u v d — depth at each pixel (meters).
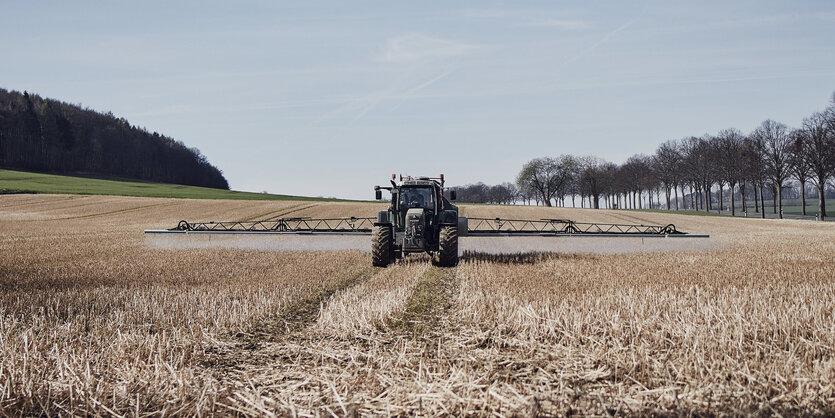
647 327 5.23
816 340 4.71
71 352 4.73
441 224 12.14
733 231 28.66
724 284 8.10
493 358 4.72
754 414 3.21
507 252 14.27
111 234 23.30
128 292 8.14
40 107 119.19
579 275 9.39
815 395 3.57
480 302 6.86
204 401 3.64
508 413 3.38
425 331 5.76
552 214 42.47
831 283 8.10
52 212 39.44
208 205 45.09
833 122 42.88
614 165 87.38
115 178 115.00
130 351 4.85
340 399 3.72
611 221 37.41
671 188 72.44
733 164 56.94
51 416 3.60
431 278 9.84
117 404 3.73
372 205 47.62
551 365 4.46
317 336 5.62
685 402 3.48
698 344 4.62
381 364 4.46
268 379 4.29
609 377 4.14
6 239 20.58
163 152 139.50
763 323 5.16
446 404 3.55
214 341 5.39
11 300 7.53
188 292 8.02
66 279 9.87
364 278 9.95
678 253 13.73
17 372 4.16
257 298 7.48
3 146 103.19
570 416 3.36
